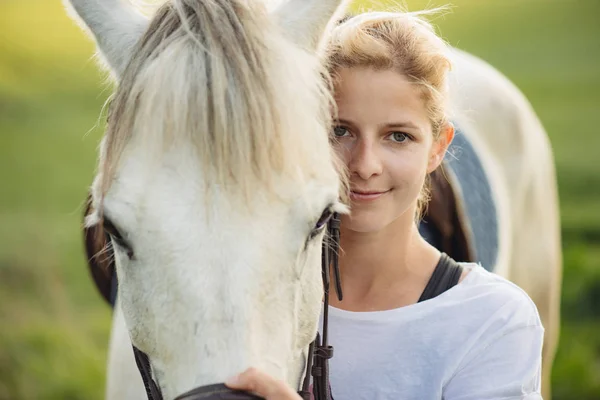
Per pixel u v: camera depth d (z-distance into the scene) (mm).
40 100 11523
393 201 2156
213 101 1768
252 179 1778
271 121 1777
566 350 5352
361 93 2111
